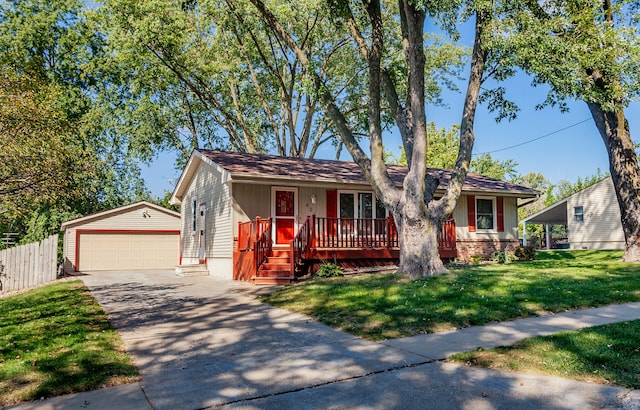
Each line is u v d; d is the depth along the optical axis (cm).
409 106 1243
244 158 1708
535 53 1069
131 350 585
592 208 2772
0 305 1029
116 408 382
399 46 2261
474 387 412
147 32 2245
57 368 488
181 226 2245
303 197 1600
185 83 2695
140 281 1515
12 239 2694
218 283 1369
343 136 1259
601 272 1166
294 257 1330
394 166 2147
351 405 381
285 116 2962
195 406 385
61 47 3031
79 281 1562
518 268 1330
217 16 2348
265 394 411
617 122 1506
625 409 354
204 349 585
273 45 2670
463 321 677
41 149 1023
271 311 850
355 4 1294
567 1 1220
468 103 1212
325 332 664
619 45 1169
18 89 1048
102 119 2705
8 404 394
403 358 511
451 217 1878
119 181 3109
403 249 1137
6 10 2956
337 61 2695
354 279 1141
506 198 2070
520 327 636
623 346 510
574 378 425
